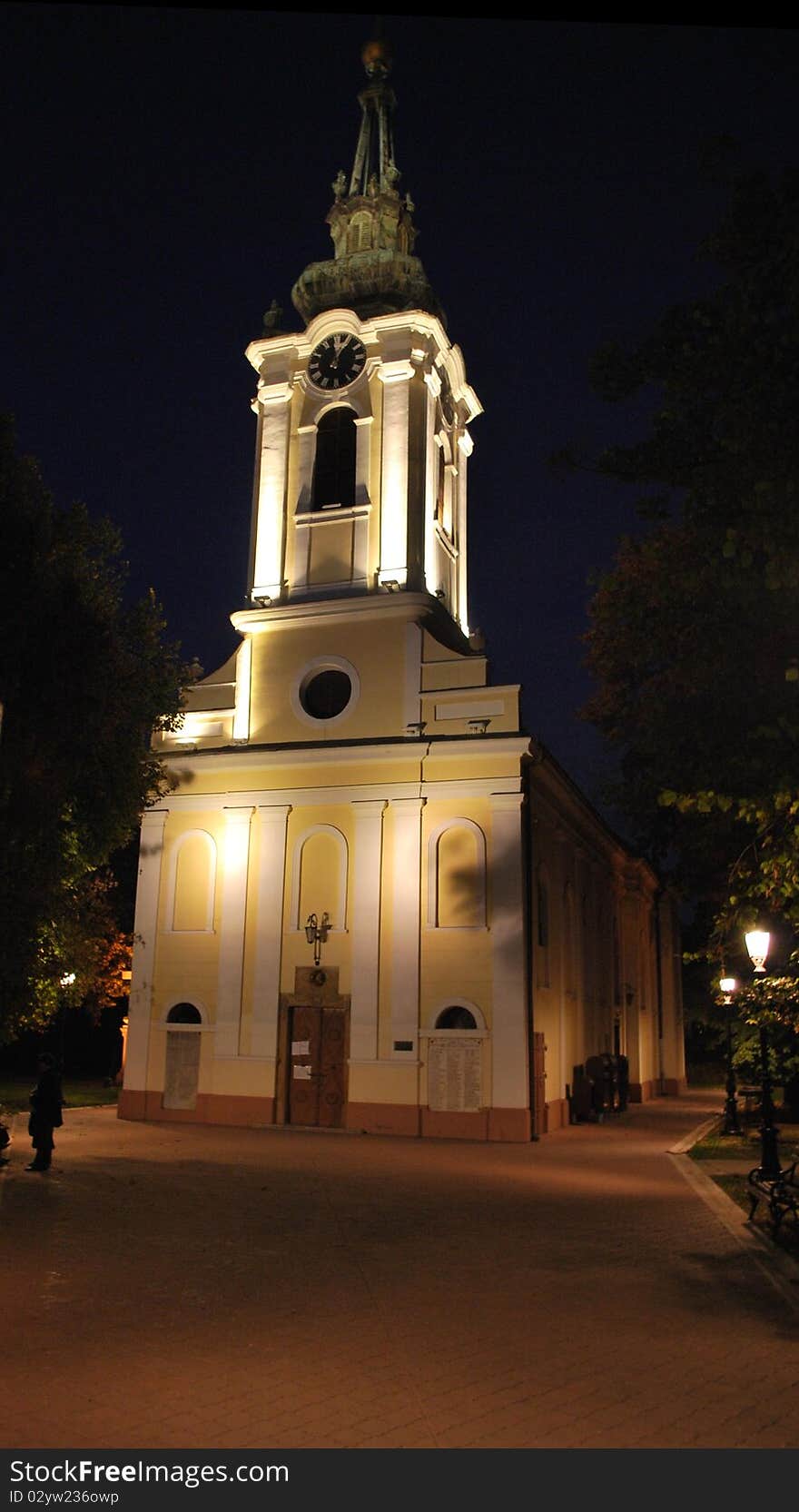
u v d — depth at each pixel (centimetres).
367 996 2602
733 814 1489
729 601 1206
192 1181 1705
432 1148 2280
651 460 1131
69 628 1623
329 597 2938
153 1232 1280
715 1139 2506
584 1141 2478
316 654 2888
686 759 1304
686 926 5344
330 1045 2650
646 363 1117
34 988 1803
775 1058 1566
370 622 2855
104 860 2209
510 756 2609
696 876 2017
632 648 1650
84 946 2530
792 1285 1045
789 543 973
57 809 1650
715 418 1077
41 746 1580
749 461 1002
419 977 2570
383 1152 2178
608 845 3875
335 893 2705
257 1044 2683
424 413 3039
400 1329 880
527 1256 1181
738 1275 1094
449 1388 732
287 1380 746
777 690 1196
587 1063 3291
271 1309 942
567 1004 3091
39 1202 1472
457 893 2594
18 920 1591
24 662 1553
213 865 2830
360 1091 2564
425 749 2659
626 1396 722
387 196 3353
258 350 3167
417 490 2964
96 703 1653
